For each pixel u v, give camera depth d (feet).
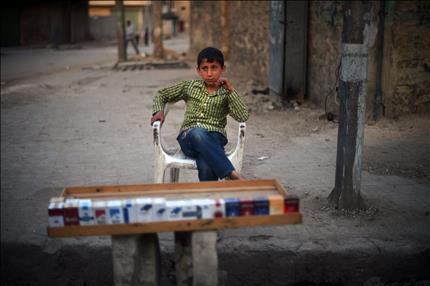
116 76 51.19
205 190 10.05
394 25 22.71
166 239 12.87
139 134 24.77
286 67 30.76
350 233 12.91
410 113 23.68
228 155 12.95
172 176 14.03
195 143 11.87
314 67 29.91
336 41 26.09
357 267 12.30
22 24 112.68
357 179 14.02
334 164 18.86
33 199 15.89
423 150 19.72
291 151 20.81
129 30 83.97
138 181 17.63
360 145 13.84
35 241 12.91
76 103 34.30
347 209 14.11
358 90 13.43
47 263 12.73
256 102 32.48
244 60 47.09
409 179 16.76
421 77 23.32
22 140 23.80
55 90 40.73
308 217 13.85
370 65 23.45
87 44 123.95
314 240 12.56
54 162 20.04
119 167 19.27
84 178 17.99
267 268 12.32
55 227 8.68
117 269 9.20
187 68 58.65
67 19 122.01
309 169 18.31
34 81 47.91
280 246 12.35
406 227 13.17
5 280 12.75
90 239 12.94
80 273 12.73
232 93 12.59
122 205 8.73
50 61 73.97
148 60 65.21
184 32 188.14
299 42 30.48
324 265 12.28
